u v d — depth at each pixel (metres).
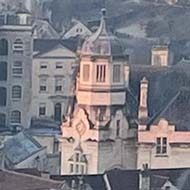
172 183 190.12
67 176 188.25
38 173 194.62
